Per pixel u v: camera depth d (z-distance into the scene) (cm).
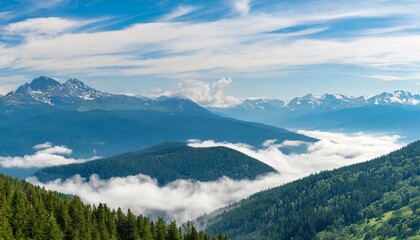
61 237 18850
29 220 18850
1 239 17138
